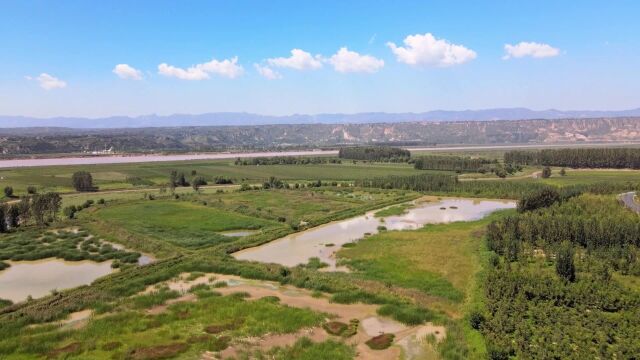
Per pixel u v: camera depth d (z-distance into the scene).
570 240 61.44
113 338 37.31
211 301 45.22
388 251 65.38
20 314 42.28
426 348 35.53
